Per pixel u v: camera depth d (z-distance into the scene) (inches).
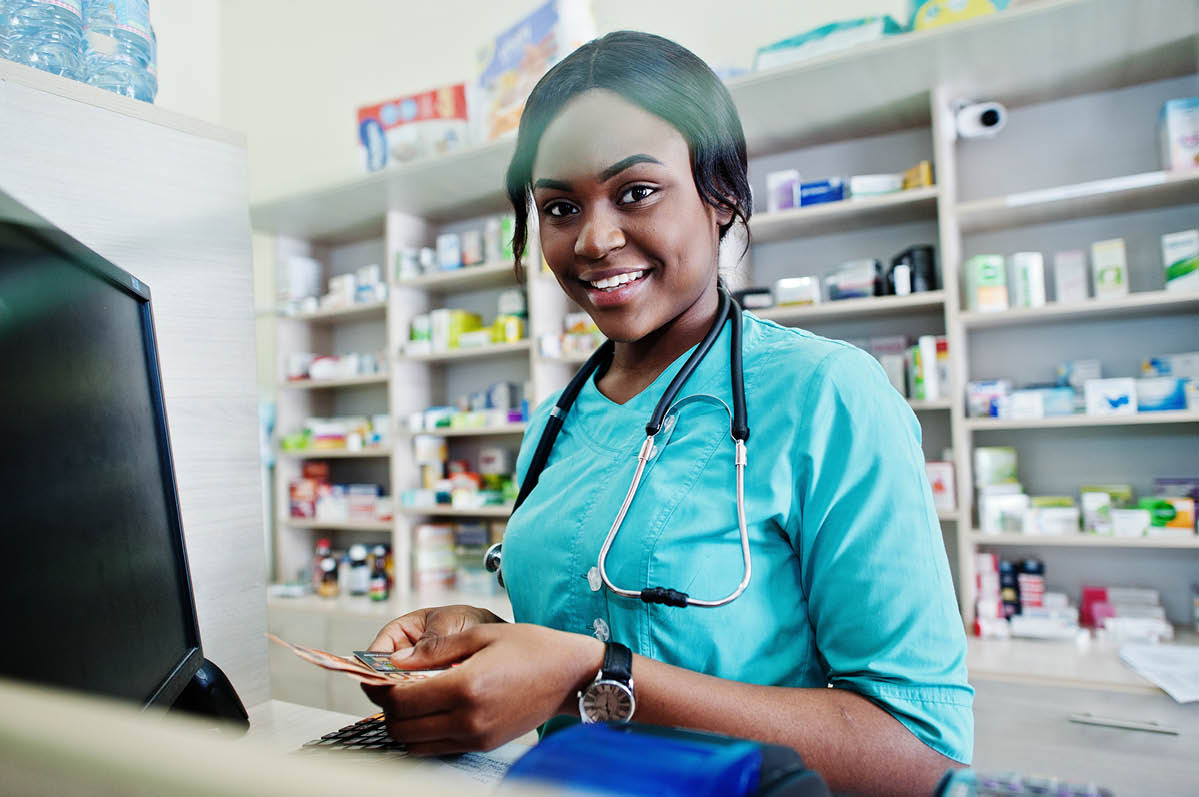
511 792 9.8
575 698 22.1
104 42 40.8
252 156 169.0
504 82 117.6
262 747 8.1
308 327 154.9
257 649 41.0
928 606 24.6
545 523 31.4
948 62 88.7
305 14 162.7
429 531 134.4
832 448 26.6
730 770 12.0
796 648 27.5
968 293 96.0
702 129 27.2
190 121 39.8
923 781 22.8
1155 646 84.6
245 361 41.8
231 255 41.5
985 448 99.6
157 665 23.9
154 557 24.7
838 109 100.4
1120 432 97.2
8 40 37.7
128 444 23.6
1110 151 96.7
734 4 116.3
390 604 126.0
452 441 143.6
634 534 28.0
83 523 19.6
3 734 8.2
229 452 40.6
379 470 149.8
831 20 109.7
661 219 27.0
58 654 17.5
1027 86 95.0
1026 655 84.4
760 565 27.3
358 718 35.4
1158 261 94.0
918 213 102.1
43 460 17.7
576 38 106.9
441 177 122.9
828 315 106.3
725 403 29.0
